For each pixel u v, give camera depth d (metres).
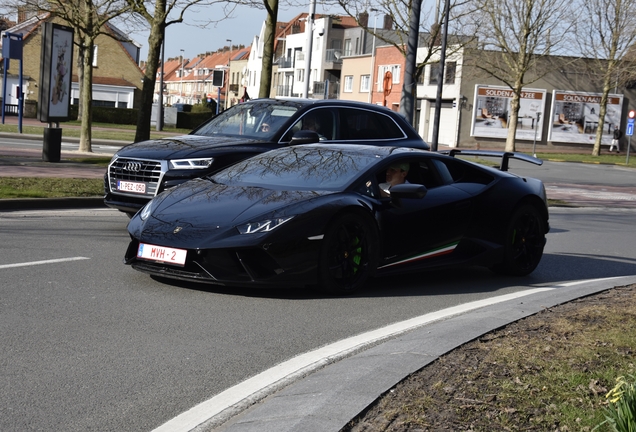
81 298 6.00
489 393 3.84
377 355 4.57
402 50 25.81
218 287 6.65
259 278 6.16
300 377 4.40
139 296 6.18
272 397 3.87
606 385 4.02
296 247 6.25
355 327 5.66
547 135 59.12
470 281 7.81
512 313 5.71
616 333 5.12
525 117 58.69
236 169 7.52
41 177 13.66
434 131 25.69
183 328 5.34
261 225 6.20
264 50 18.16
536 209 8.24
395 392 3.83
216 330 5.34
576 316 5.66
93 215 10.88
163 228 6.39
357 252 6.77
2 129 31.69
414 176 7.46
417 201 7.23
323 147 7.75
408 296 6.91
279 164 7.42
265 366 4.61
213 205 6.57
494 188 7.91
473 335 4.97
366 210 6.74
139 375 4.32
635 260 9.85
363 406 3.56
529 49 49.19
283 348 5.01
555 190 21.67
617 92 59.56
